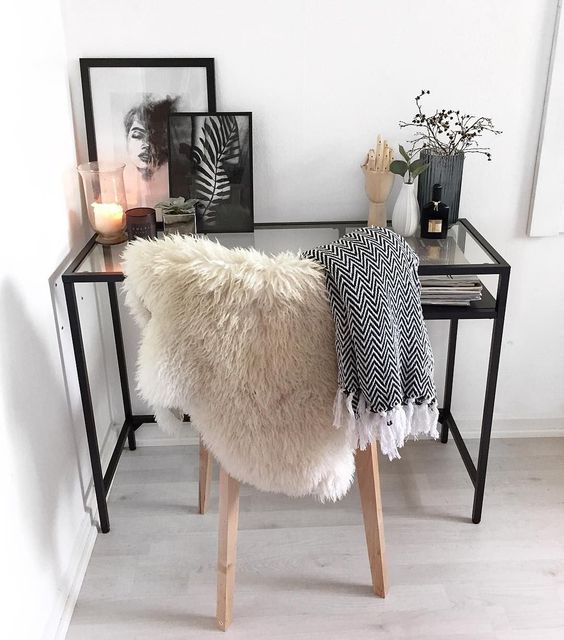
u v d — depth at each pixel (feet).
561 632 5.15
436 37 5.87
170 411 4.95
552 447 7.27
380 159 5.80
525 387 7.36
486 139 6.25
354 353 4.09
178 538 6.09
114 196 5.69
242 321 4.01
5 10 4.54
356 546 5.97
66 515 5.56
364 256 4.08
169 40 5.85
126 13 5.75
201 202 6.09
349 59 5.93
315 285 3.97
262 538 6.06
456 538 6.04
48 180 5.28
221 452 4.57
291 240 5.97
